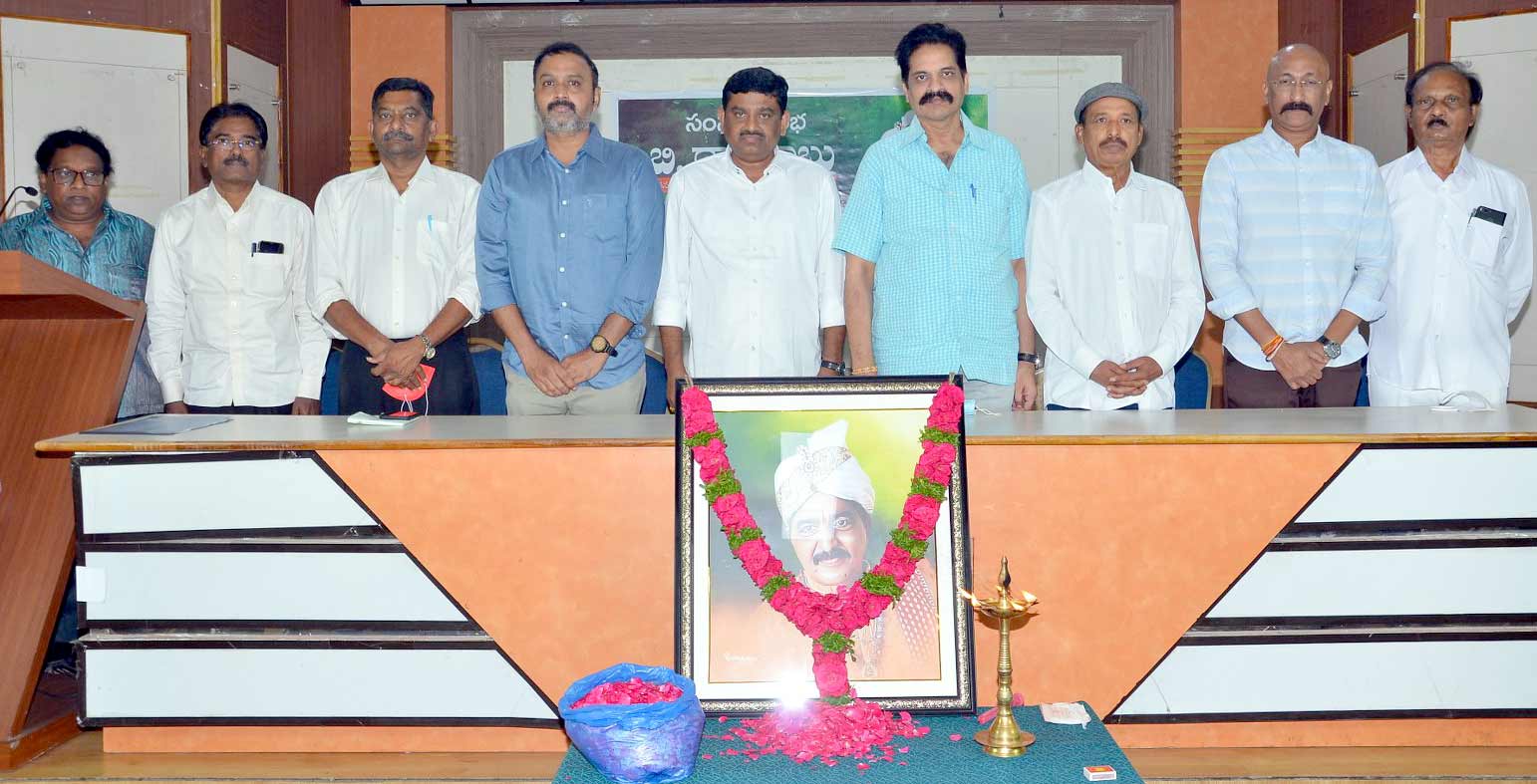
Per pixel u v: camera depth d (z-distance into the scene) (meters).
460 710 2.71
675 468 2.43
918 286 3.51
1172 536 2.64
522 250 3.54
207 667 2.72
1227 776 2.58
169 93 4.99
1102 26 6.03
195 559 2.70
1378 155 5.36
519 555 2.67
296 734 2.77
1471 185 3.82
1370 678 2.68
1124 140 3.58
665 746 1.97
